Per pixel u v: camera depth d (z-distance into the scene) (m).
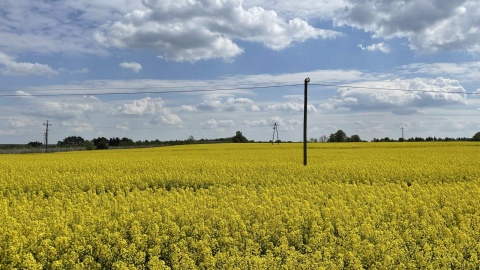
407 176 23.09
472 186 18.55
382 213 12.98
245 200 14.88
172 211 13.09
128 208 13.15
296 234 10.80
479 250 9.62
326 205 14.54
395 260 9.04
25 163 31.06
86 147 85.94
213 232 11.19
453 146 57.03
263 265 8.47
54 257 9.55
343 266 8.84
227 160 34.41
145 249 10.30
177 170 26.72
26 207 14.02
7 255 9.45
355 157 36.78
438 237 10.71
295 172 25.14
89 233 10.78
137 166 28.72
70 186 20.66
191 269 8.88
